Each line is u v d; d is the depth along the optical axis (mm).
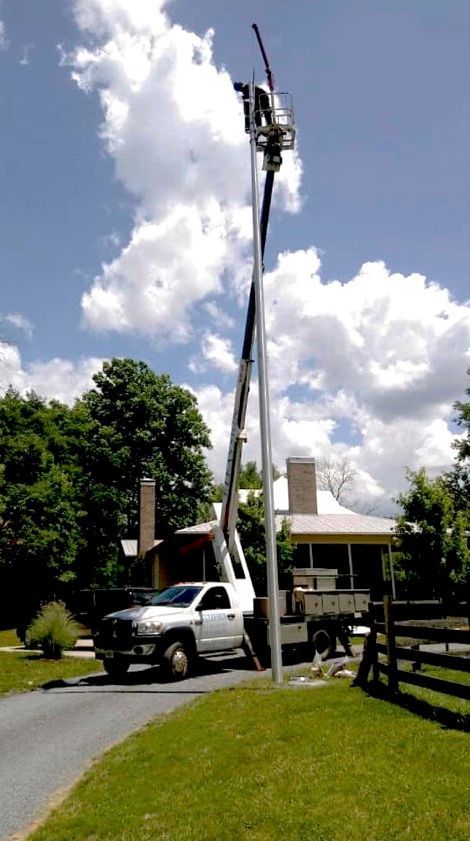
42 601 30844
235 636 15211
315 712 8211
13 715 10680
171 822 5207
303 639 15727
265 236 14773
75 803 6051
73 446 36656
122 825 5293
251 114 14039
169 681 13625
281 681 11539
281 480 36094
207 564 31047
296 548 30531
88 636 24781
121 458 44969
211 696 10680
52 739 8828
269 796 5434
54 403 36188
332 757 6223
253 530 25000
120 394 48469
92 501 39031
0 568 31844
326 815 4906
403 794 5113
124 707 10789
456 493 28516
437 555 20609
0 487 28125
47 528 29547
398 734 6723
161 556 31531
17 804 6305
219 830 4910
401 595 27109
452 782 5238
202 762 6688
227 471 16203
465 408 31625
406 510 21234
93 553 38500
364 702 8492
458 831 4457
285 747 6805
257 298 13266
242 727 7910
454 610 9062
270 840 4641
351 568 28859
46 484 29281
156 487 46875
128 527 46344
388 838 4461
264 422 12648
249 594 16156
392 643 8938
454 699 8328
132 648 13648
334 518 31766
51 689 13328
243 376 15688
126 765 7004
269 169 14234
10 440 29594
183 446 49000
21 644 23375
